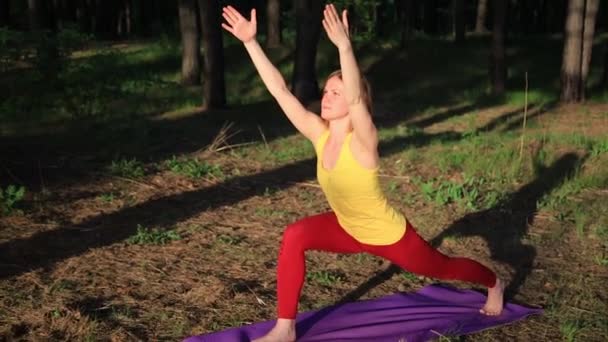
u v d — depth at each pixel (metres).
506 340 4.68
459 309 5.14
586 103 16.83
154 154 10.67
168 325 4.87
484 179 9.25
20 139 11.59
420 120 14.78
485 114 15.50
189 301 5.28
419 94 18.53
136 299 5.29
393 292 5.57
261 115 14.77
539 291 5.58
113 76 17.33
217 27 15.40
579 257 6.36
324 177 3.99
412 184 9.09
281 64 21.66
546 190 8.70
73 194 8.20
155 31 33.22
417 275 5.91
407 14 25.00
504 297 5.44
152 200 8.11
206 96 15.54
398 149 11.16
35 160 9.90
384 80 20.55
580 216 7.39
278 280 4.33
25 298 5.23
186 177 9.24
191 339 4.49
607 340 4.68
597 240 6.79
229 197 8.37
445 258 4.46
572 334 4.69
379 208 4.04
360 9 25.00
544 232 7.07
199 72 18.69
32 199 7.87
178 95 16.89
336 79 3.95
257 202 8.19
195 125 13.41
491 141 11.61
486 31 32.62
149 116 14.48
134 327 4.81
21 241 6.50
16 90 14.91
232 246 6.58
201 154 10.73
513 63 23.30
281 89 4.23
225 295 5.38
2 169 9.21
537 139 11.67
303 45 16.12
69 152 10.57
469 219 7.53
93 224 7.12
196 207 7.89
